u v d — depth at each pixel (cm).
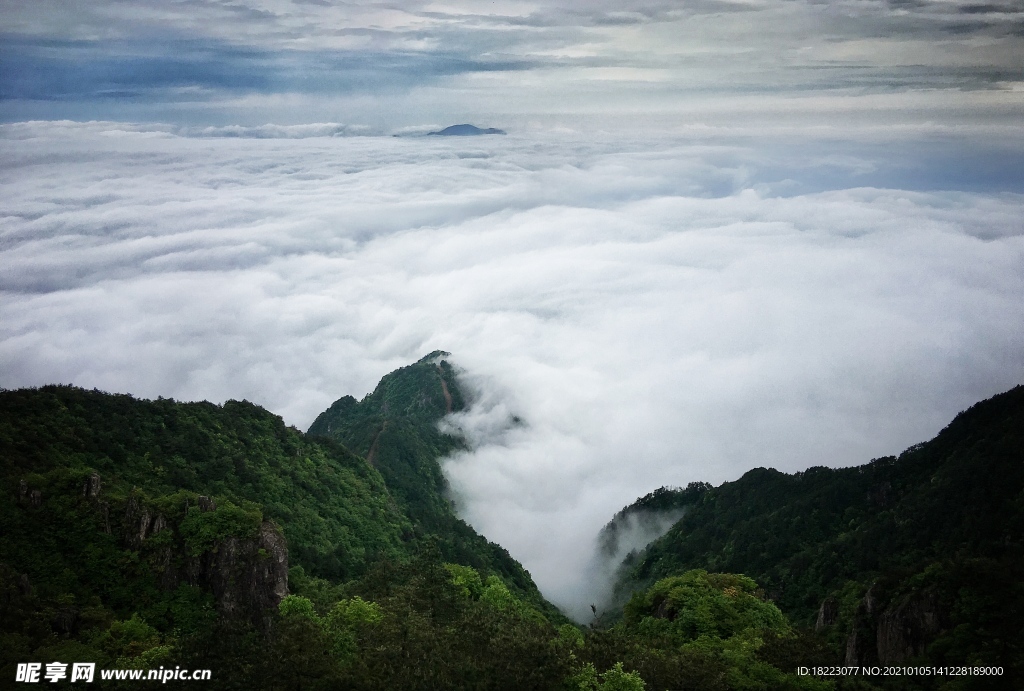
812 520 14300
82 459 9288
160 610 7312
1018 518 11150
